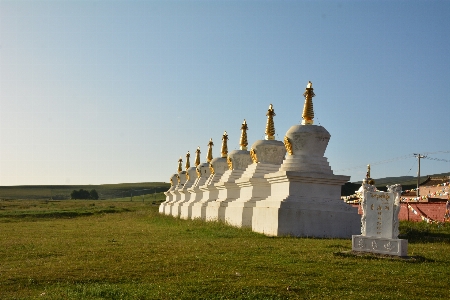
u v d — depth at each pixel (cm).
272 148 3200
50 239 2464
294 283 1216
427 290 1168
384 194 1677
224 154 4422
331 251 1717
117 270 1427
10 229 3272
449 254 1684
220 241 2144
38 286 1281
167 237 2478
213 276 1300
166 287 1197
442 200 3291
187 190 4994
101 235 2686
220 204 3497
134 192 17125
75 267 1491
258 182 3075
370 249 1639
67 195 16450
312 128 2588
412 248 1886
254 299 1095
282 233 2373
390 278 1278
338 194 2517
